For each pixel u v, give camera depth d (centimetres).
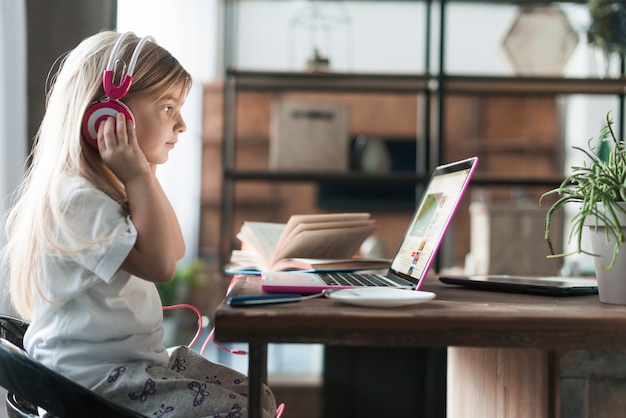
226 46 294
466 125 614
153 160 109
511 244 258
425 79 282
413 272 102
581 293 97
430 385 247
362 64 582
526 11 291
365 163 295
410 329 71
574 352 75
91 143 98
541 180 285
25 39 197
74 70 104
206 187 585
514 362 92
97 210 92
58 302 95
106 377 94
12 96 193
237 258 147
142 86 104
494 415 103
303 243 127
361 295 81
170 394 93
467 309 78
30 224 102
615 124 302
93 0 207
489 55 587
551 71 288
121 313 97
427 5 312
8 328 108
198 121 575
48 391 79
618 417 75
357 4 574
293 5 591
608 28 274
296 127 282
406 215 624
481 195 557
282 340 71
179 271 422
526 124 609
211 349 350
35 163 109
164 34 482
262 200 611
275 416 105
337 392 249
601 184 85
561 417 75
